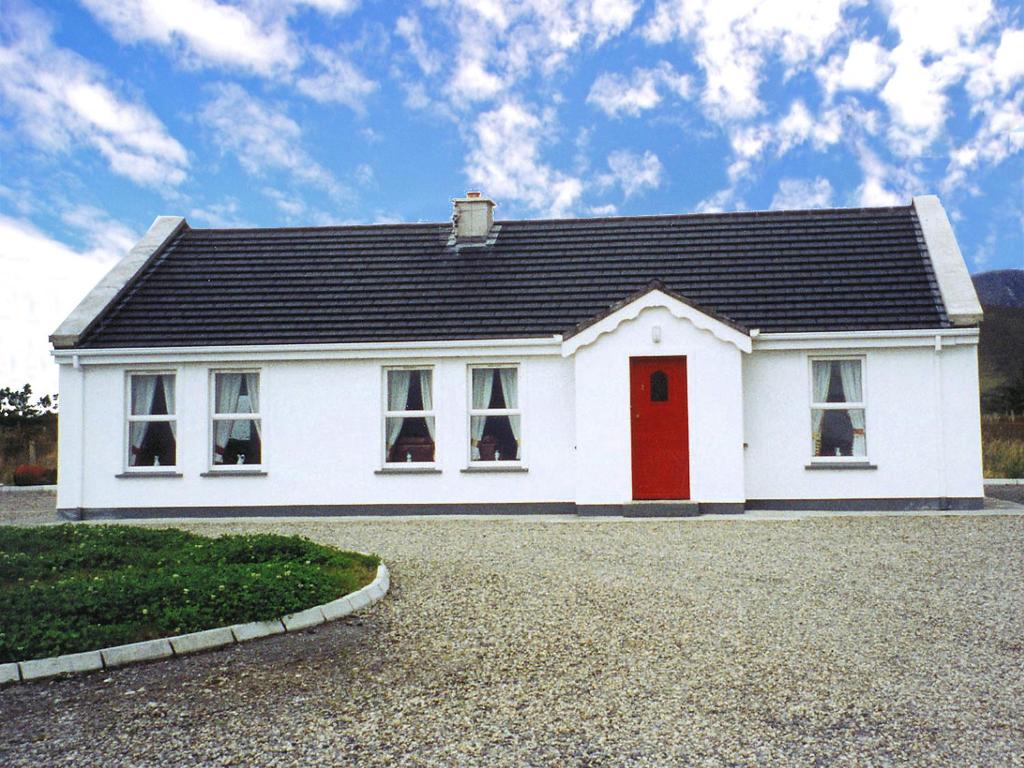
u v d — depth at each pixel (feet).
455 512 56.13
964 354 53.31
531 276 61.98
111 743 18.92
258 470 57.47
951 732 18.54
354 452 56.95
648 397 53.47
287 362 57.57
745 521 49.06
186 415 57.88
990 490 66.39
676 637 25.52
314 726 19.56
